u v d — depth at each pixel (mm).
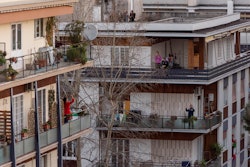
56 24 86062
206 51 105938
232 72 111625
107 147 93562
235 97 116062
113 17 104875
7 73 69062
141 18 113250
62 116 77188
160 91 103438
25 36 74312
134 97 102750
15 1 71562
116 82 96750
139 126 101500
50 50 74625
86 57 78688
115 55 101125
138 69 101625
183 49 105750
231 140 114000
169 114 103812
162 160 103250
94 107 95625
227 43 114500
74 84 95562
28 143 71875
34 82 73250
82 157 99625
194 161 104000
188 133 103125
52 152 76750
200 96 105812
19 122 73438
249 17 156250
